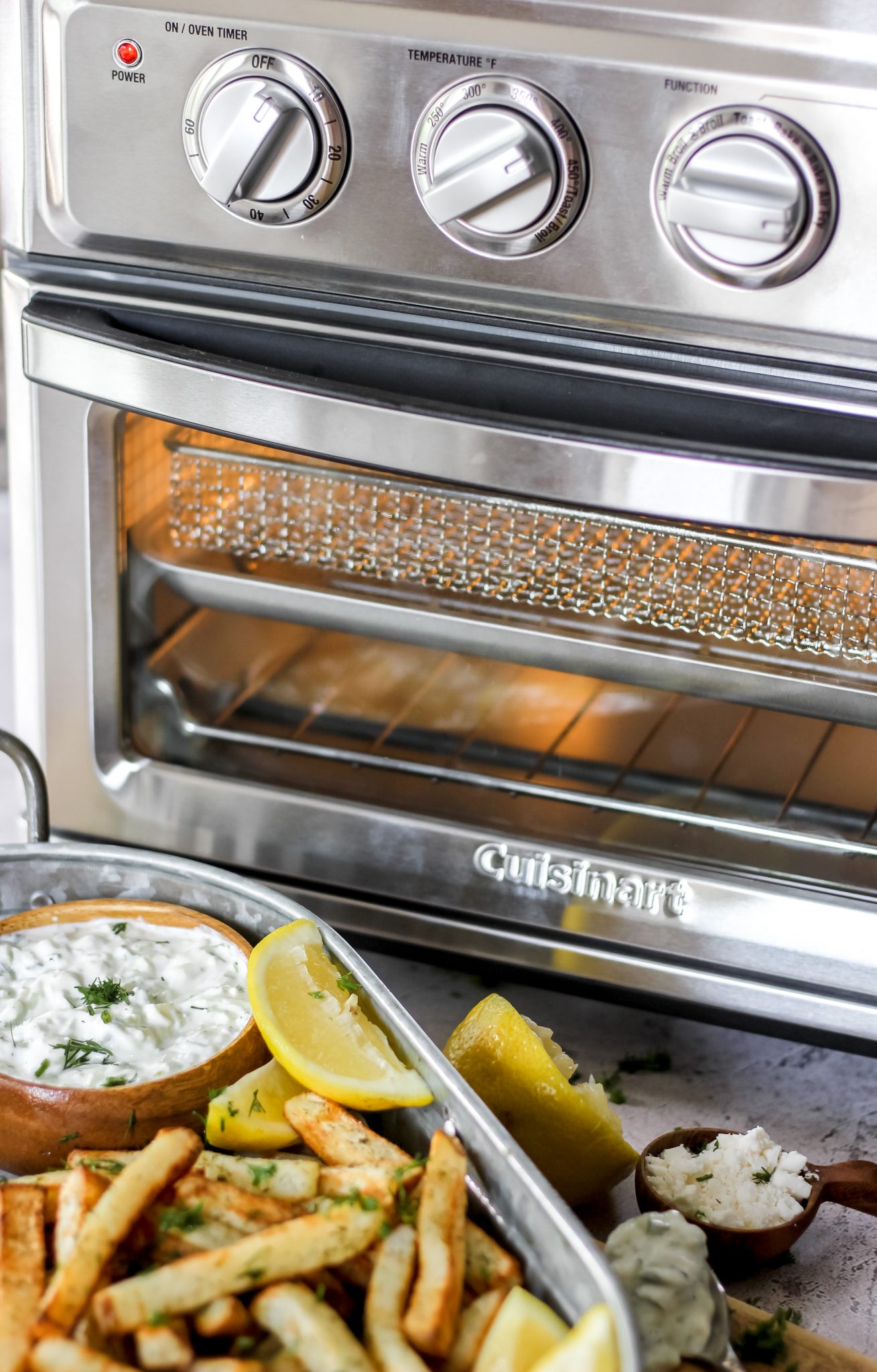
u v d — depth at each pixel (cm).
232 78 63
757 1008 79
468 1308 54
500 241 64
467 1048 68
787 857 76
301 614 79
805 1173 68
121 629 82
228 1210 56
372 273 67
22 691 86
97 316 72
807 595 71
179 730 86
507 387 68
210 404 71
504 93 60
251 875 86
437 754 84
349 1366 49
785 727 78
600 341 66
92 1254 52
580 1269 50
